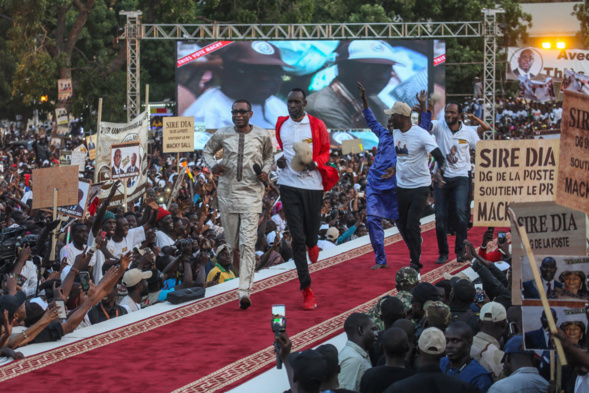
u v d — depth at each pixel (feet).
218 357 23.68
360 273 35.09
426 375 17.70
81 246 34.81
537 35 180.24
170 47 179.93
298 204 29.76
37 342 25.00
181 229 42.52
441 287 26.35
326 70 113.50
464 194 36.27
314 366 16.07
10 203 57.41
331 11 170.19
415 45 112.47
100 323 27.35
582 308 17.70
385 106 113.29
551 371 18.56
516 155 25.14
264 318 27.99
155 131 149.07
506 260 33.09
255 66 113.09
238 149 29.81
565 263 17.74
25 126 200.95
